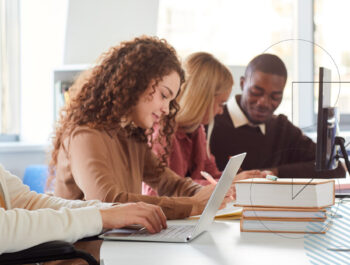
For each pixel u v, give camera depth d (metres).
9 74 4.27
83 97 2.00
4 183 1.64
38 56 4.18
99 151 1.85
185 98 2.78
